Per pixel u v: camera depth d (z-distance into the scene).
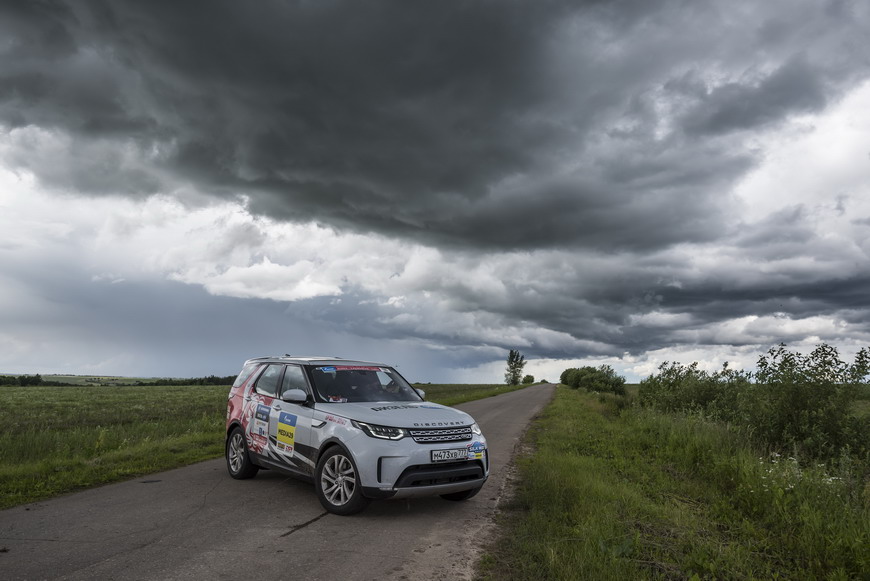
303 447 6.90
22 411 30.50
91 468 8.86
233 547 5.04
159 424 16.47
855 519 5.84
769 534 5.69
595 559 4.51
